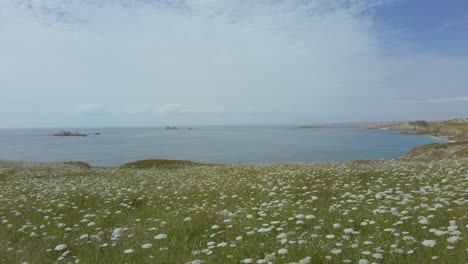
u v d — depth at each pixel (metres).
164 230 8.68
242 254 6.42
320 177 16.11
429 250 5.64
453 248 5.53
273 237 7.35
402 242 6.16
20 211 12.48
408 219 7.69
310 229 7.81
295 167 21.80
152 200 14.32
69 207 13.04
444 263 5.11
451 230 6.23
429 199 9.61
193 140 190.00
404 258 5.50
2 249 7.70
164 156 93.25
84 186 18.27
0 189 18.31
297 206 10.33
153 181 21.48
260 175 18.61
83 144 159.12
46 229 9.83
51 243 8.32
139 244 7.62
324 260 5.63
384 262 5.39
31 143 173.38
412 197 9.65
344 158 81.75
